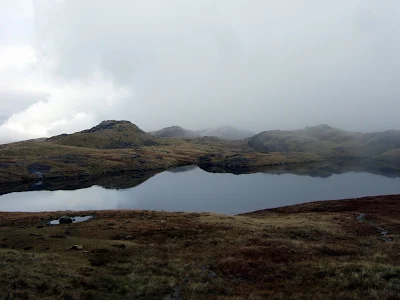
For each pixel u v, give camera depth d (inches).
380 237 1839.3
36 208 4837.6
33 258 1129.4
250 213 3543.3
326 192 5841.5
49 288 890.7
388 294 840.3
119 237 1769.2
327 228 2046.0
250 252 1419.8
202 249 1526.8
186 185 6963.6
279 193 5802.2
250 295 904.9
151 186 6870.1
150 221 2258.9
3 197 5807.1
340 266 1139.3
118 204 4995.1
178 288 1007.0
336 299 842.8
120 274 1125.1
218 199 5285.4
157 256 1389.0
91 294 914.7
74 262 1196.5
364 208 3009.4
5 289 829.8
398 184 6742.1
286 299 869.8
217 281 1055.6
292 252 1430.9
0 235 1742.1
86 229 1946.4
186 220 2306.8
